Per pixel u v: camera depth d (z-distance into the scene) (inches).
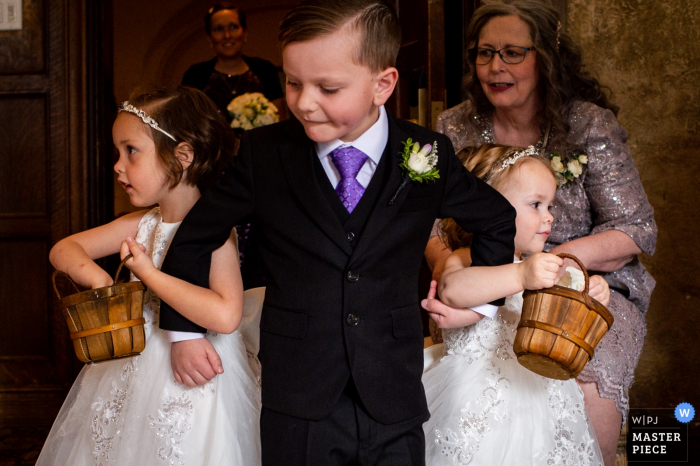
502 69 104.0
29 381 157.9
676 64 137.2
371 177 71.5
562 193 105.3
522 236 85.4
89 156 159.6
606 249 98.2
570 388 84.1
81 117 158.4
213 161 87.5
